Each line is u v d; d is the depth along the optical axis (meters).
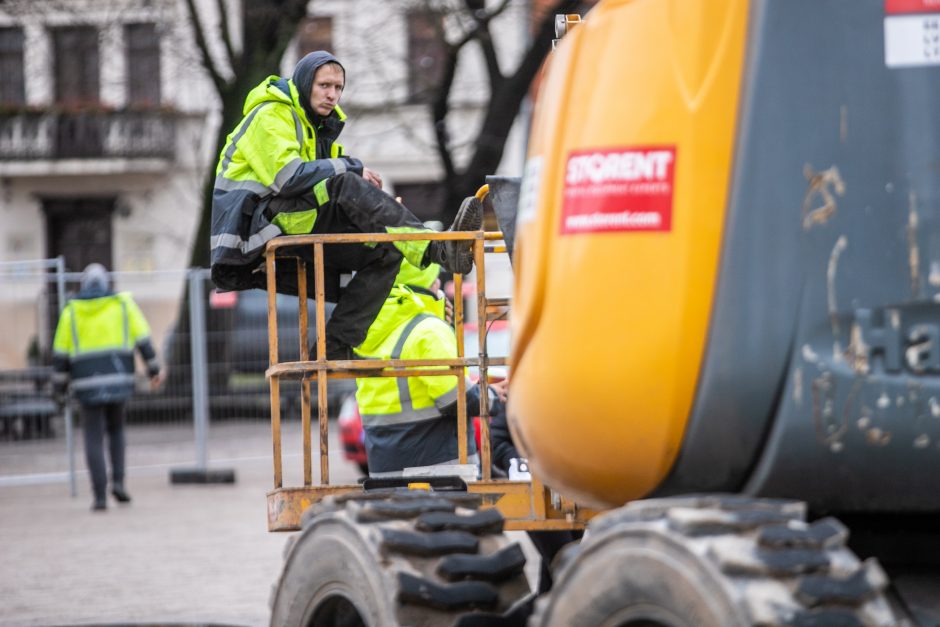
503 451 18.81
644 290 9.00
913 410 8.63
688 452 9.01
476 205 14.66
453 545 10.62
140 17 73.44
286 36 66.50
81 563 28.34
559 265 9.40
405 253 15.38
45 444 43.28
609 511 9.97
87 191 104.75
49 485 47.22
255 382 44.50
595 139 9.29
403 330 17.64
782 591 7.73
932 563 9.91
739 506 8.27
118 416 39.16
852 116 8.76
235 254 15.50
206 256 67.88
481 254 14.12
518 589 10.80
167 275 45.31
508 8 67.00
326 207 15.63
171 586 25.09
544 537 16.12
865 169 8.74
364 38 75.25
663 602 8.09
